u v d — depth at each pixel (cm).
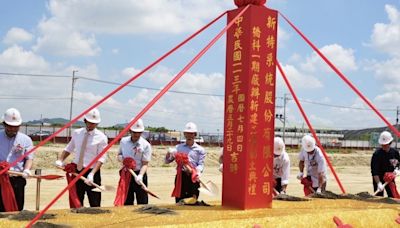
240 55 491
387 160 816
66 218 397
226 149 500
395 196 785
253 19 484
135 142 684
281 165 728
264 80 494
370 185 2111
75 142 620
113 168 2486
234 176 488
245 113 482
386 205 536
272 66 501
